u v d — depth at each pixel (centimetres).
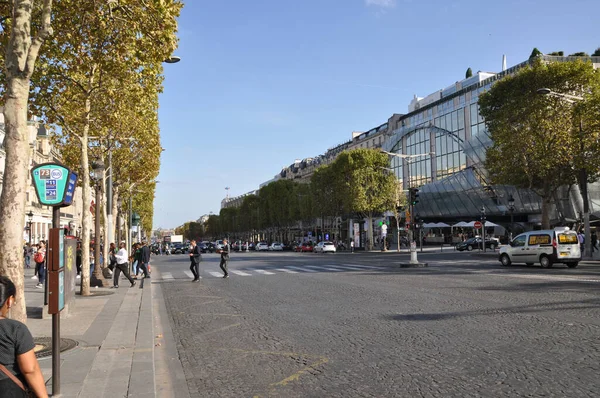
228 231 13938
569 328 862
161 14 1038
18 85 759
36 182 830
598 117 2747
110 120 1669
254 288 1781
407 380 602
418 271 2395
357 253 5412
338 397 551
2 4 1049
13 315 732
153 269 3278
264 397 562
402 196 5534
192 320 1124
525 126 3117
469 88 6397
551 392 534
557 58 5425
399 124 8150
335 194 5797
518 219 6219
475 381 585
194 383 629
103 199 2642
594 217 4916
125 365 686
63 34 1198
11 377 313
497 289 1488
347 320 1038
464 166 6494
